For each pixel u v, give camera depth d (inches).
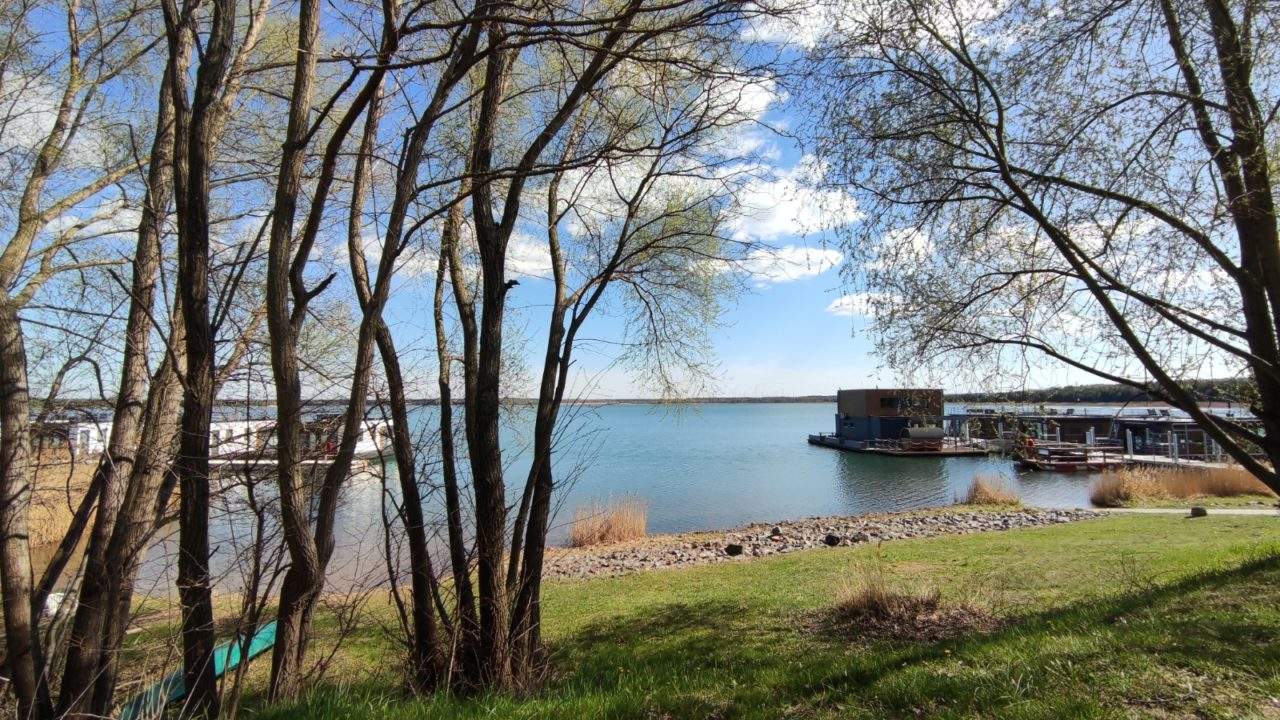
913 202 351.6
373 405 205.8
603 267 293.7
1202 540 561.9
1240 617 211.3
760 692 185.8
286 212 175.3
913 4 323.3
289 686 181.3
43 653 200.5
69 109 262.8
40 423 225.3
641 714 172.4
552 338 254.2
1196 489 1089.4
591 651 323.9
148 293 220.2
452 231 251.3
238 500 185.6
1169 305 316.5
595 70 220.1
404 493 221.3
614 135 250.8
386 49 165.8
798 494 1425.9
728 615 382.0
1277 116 306.8
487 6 167.0
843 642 293.4
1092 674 167.2
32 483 217.2
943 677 176.1
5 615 188.4
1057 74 337.4
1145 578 366.0
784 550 740.7
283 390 175.8
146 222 222.5
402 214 193.8
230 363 202.5
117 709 190.4
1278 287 327.3
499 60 235.8
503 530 229.3
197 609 175.2
